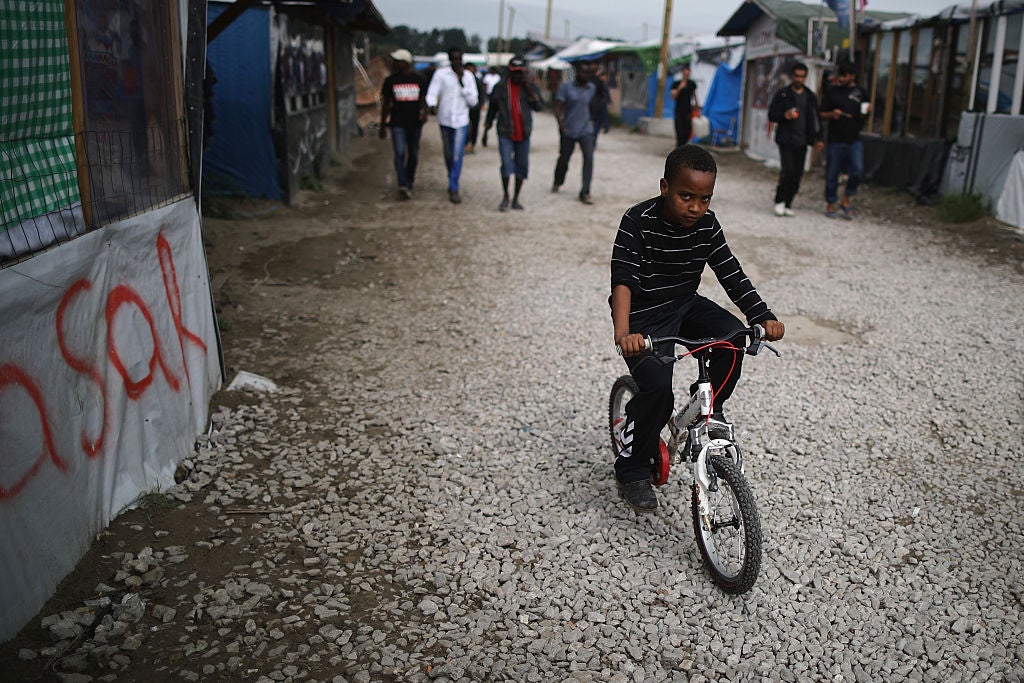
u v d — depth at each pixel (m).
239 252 8.16
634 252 3.24
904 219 10.59
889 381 5.29
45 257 2.79
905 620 3.01
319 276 7.54
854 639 2.92
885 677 2.74
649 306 3.41
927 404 4.93
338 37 16.86
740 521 3.10
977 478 4.05
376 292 7.12
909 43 13.12
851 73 10.14
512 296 7.09
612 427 4.17
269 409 4.64
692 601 3.13
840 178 13.93
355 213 10.54
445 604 3.06
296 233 9.13
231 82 9.99
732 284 3.29
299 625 2.90
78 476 3.04
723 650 2.85
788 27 15.69
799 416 4.74
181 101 4.30
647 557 3.39
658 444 3.50
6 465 2.57
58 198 2.95
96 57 3.27
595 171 15.47
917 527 3.61
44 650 2.62
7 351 2.57
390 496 3.77
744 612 3.07
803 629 2.97
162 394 3.79
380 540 3.45
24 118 2.72
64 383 2.93
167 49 4.08
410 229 9.66
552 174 14.88
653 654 2.82
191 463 3.93
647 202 3.25
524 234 9.52
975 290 7.26
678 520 3.67
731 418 4.69
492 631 2.93
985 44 10.89
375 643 2.83
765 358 5.68
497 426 4.56
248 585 3.07
